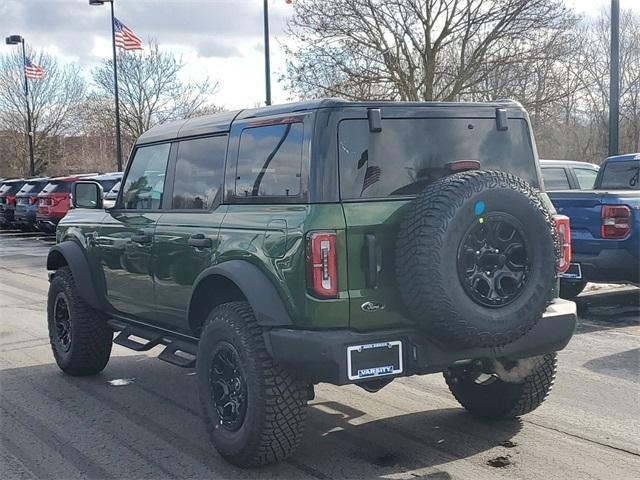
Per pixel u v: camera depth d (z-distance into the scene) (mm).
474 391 5160
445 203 3842
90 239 6301
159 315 5469
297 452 4633
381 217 4004
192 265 4855
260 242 4215
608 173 10797
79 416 5469
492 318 3910
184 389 6184
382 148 4215
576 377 6250
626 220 8250
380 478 4219
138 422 5316
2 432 5129
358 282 3971
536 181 4824
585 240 8531
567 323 4430
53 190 22438
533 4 20953
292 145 4227
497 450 4617
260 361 4113
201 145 5105
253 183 4508
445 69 21797
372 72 21578
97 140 54000
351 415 5344
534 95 23109
